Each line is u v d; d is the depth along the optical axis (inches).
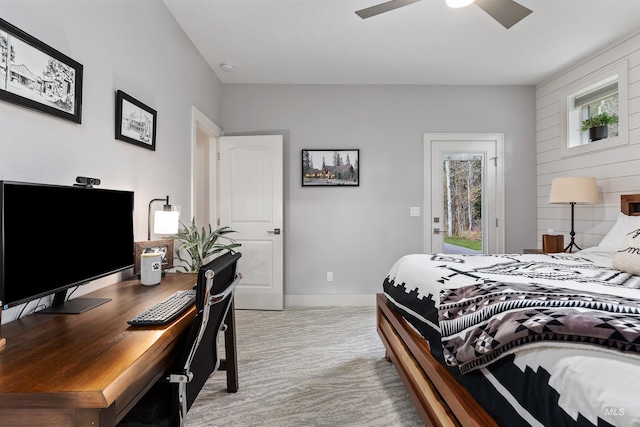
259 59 127.2
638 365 26.9
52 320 45.5
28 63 48.1
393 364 86.8
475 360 41.6
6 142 45.8
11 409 28.9
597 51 119.7
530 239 152.4
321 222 151.3
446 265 76.0
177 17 99.4
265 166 146.2
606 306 36.7
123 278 71.2
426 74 140.9
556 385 30.5
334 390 78.6
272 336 112.7
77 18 58.8
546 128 146.2
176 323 44.4
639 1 91.0
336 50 120.0
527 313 38.2
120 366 32.3
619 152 112.0
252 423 66.3
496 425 38.4
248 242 146.3
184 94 108.0
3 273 38.3
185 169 108.3
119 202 62.2
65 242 48.8
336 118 151.3
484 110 152.0
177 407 42.2
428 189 151.8
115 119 69.8
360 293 151.9
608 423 24.9
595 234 121.9
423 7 94.7
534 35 109.2
